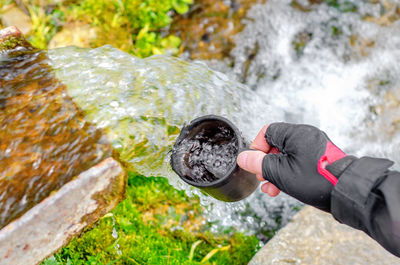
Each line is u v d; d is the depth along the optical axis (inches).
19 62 22.3
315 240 24.1
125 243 24.2
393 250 15.6
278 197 28.9
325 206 17.1
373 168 15.8
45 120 20.1
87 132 20.0
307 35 35.2
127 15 34.1
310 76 33.5
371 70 33.1
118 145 20.0
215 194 19.4
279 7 36.2
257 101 27.5
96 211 18.8
